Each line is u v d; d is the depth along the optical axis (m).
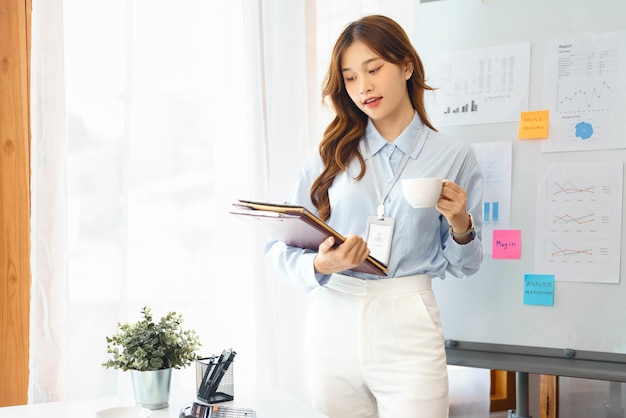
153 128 2.17
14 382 2.13
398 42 1.78
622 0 2.02
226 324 2.29
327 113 2.45
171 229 2.20
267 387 1.67
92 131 2.09
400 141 1.84
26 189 2.13
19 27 2.10
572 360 2.05
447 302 2.23
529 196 2.12
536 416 2.64
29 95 2.12
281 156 2.35
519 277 2.13
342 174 1.89
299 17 2.37
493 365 2.12
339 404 1.78
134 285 2.16
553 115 2.10
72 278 2.07
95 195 2.09
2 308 2.11
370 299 1.72
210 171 2.26
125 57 2.07
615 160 2.03
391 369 1.71
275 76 2.34
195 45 2.23
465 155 1.85
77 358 2.08
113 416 1.31
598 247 2.04
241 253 2.32
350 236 1.53
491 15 2.20
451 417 2.59
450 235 1.78
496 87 2.18
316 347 1.78
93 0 2.09
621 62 2.02
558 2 2.10
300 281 1.75
